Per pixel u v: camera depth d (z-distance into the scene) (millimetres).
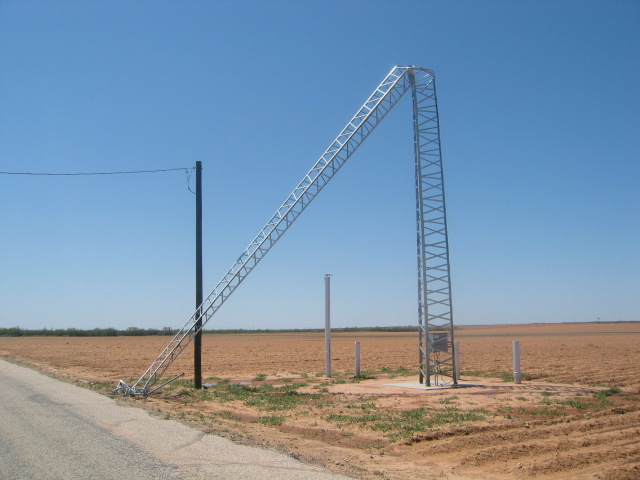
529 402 18422
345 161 22969
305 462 10219
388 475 10031
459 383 23797
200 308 23703
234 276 23078
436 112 23141
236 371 33219
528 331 128125
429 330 23391
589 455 11438
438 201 22797
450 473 10422
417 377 27188
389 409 17375
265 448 10992
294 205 22781
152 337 115188
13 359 41469
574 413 16453
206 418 15477
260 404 18875
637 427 14328
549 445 12305
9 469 9188
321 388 23312
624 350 47938
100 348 64188
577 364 34344
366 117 22688
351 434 13938
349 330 179500
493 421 15117
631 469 10367
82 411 15344
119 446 10906
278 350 57906
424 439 13094
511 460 11281
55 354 51219
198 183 24531
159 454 10266
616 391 20672
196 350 23719
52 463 9586
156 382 24156
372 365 36656
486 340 77812
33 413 14883
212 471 9109
